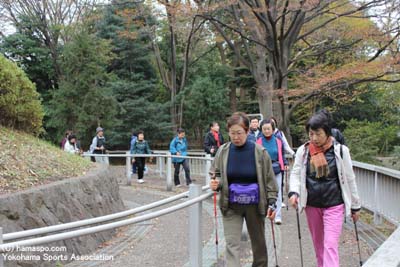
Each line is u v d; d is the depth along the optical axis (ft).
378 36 43.47
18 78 26.25
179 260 17.54
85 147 71.56
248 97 93.76
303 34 52.24
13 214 15.55
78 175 22.22
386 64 41.27
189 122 86.74
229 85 90.33
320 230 13.02
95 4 74.74
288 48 49.57
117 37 79.10
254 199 12.55
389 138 62.13
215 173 13.17
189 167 39.70
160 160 46.24
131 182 42.45
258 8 44.80
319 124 12.37
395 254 6.42
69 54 68.85
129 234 21.98
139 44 81.87
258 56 53.11
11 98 25.31
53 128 73.97
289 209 27.55
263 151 12.84
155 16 72.79
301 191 12.85
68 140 41.09
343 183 12.39
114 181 26.68
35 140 26.68
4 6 74.64
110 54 78.02
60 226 10.36
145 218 11.35
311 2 40.22
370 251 18.30
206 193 13.69
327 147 12.59
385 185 22.56
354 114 75.10
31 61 79.36
